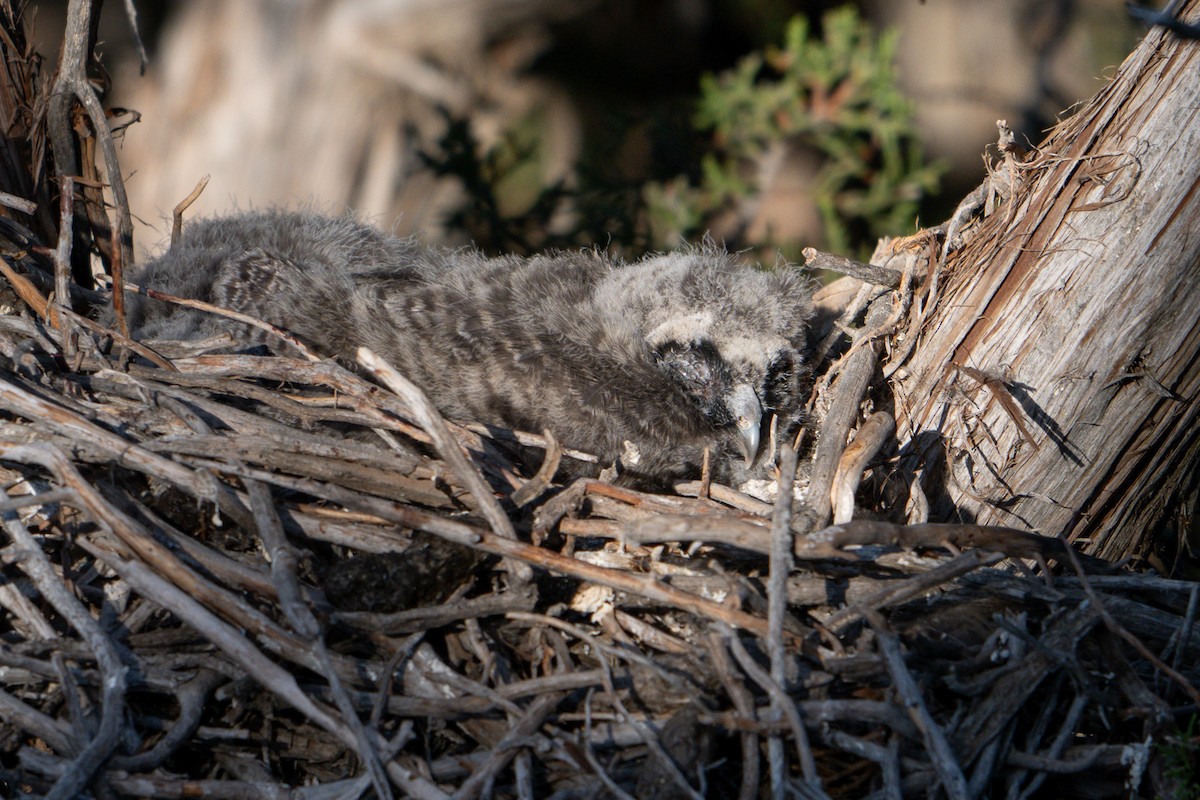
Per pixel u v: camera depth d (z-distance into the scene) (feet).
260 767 19.39
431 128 54.85
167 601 19.19
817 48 42.37
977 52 58.34
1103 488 24.68
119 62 58.18
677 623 21.24
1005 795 19.48
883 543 20.62
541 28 56.90
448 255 33.30
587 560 21.72
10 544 21.16
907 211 41.57
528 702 19.57
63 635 20.31
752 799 18.21
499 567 21.17
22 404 21.25
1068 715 19.58
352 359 27.07
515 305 28.17
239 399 24.39
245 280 27.99
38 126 28.45
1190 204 22.98
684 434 27.71
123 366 23.54
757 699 19.43
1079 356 23.80
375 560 20.48
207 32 53.31
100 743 17.85
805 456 28.91
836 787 19.24
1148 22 22.38
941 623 20.62
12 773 18.54
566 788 18.85
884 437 24.27
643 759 19.25
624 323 28.68
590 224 42.91
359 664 19.66
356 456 21.88
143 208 53.72
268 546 19.80
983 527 21.12
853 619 20.36
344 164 53.83
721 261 31.12
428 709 19.24
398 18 53.31
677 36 59.77
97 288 29.32
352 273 29.48
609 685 19.07
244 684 19.38
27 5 31.45
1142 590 22.18
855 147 42.70
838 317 30.35
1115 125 23.73
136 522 19.83
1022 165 25.14
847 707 18.88
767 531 20.04
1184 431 24.30
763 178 44.01
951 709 19.81
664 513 22.07
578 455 25.71
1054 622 20.39
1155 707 19.48
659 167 45.01
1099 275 23.52
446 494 21.99
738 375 28.48
